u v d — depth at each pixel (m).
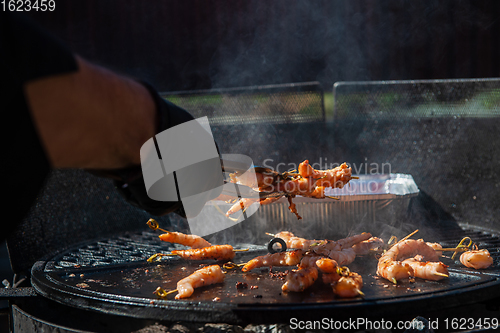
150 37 6.30
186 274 1.87
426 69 5.34
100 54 6.40
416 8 5.27
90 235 2.77
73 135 0.67
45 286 1.71
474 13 4.99
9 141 0.63
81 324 1.66
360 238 1.93
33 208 2.43
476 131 2.79
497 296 1.48
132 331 1.56
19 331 1.72
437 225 2.68
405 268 1.61
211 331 1.36
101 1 6.31
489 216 2.74
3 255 4.00
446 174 2.91
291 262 1.79
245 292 1.58
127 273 1.90
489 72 4.98
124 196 1.01
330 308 1.36
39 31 0.66
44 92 0.62
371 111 3.16
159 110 0.82
